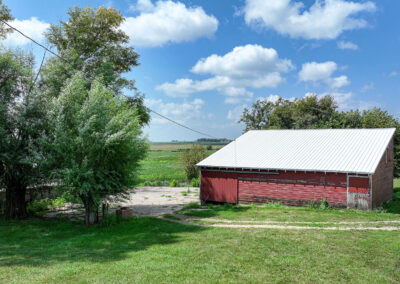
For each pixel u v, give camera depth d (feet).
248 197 81.97
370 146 77.41
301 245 39.47
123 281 27.53
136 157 61.36
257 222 56.34
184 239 44.04
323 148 82.07
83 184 51.34
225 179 85.30
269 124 220.23
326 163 73.26
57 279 28.19
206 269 30.78
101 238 46.55
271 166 77.97
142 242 43.42
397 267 31.81
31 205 72.18
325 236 44.11
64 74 76.43
